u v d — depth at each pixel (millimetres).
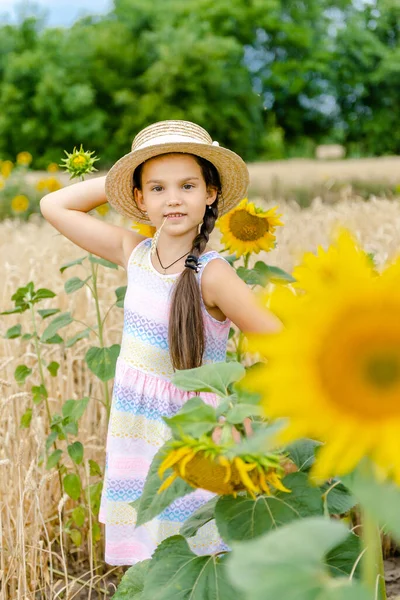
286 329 813
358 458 783
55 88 33438
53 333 2615
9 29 38719
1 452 2961
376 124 42594
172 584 1435
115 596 1732
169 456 1151
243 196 2297
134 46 35406
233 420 1166
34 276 4223
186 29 34469
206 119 33438
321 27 42188
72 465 3078
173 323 2025
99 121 33750
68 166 2498
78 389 3621
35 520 2520
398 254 803
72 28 38281
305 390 790
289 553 859
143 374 2148
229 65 34500
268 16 39531
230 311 2023
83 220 2424
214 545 2131
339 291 783
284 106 42875
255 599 834
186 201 2092
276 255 4359
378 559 1371
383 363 784
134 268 2225
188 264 2047
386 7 43500
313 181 15648
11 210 12602
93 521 2787
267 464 1158
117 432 2172
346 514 2641
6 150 34719
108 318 4316
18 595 2336
